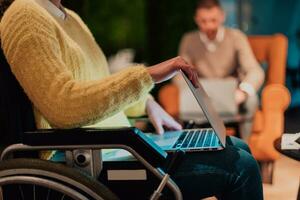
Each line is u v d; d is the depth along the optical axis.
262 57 3.75
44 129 1.52
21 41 1.50
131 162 1.53
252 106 3.32
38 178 1.43
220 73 3.71
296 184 3.36
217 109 3.14
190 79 1.57
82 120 1.47
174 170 1.46
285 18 6.74
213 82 3.17
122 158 1.58
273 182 3.41
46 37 1.52
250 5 6.64
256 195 1.56
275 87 3.30
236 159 1.58
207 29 3.69
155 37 5.16
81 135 1.45
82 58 1.69
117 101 1.47
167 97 3.53
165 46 5.11
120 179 1.54
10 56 1.51
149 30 5.18
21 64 1.49
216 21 3.67
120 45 5.36
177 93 3.52
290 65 6.49
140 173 1.53
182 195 1.56
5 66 1.57
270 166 3.59
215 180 1.55
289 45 6.53
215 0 3.68
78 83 1.49
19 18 1.52
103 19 5.21
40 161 1.46
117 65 5.34
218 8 3.67
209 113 1.65
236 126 3.21
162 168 1.48
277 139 1.79
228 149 1.64
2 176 1.46
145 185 1.54
